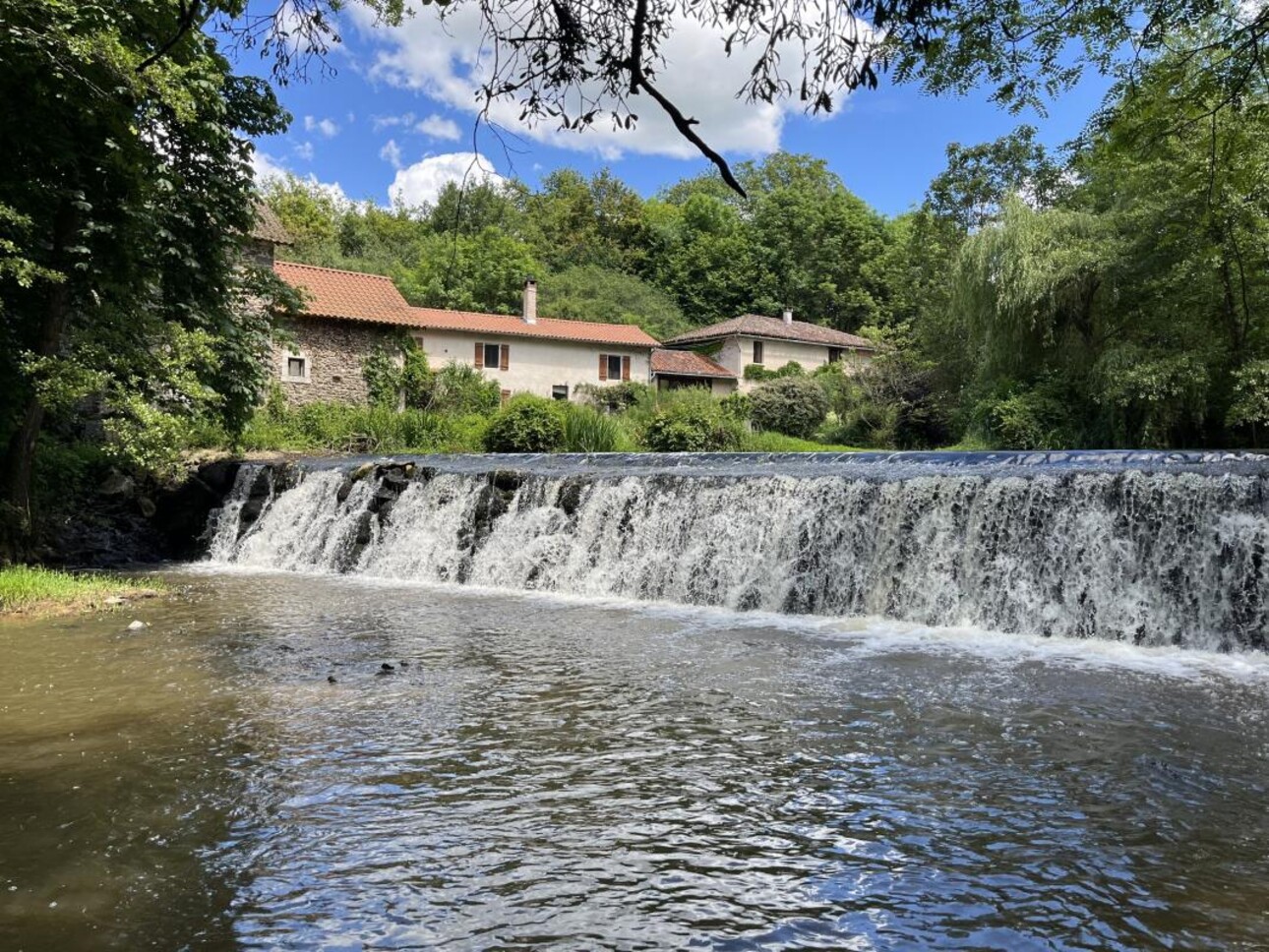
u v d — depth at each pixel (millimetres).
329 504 15430
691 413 26469
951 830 3748
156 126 12664
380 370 30281
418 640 8062
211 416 15125
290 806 3980
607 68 3795
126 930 2869
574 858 3465
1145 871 3346
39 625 8680
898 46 4082
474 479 13992
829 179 80062
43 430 16359
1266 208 16500
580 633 8539
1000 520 9578
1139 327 21234
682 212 74312
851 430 33031
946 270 32594
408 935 2859
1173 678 6750
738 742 4984
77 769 4457
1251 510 8258
